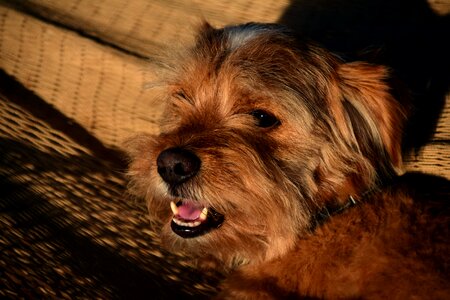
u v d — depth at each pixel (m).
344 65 2.99
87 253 2.75
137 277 2.75
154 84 3.27
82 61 4.16
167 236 2.92
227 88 2.77
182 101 2.94
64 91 4.22
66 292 2.37
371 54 3.37
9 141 3.43
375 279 2.51
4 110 3.67
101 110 4.14
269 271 2.86
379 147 2.95
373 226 2.70
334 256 2.70
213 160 2.58
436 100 3.39
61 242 2.74
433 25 3.83
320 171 2.84
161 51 3.54
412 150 3.26
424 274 2.39
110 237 2.97
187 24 4.21
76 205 3.10
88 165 3.57
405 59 3.70
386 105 2.87
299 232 2.79
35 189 3.08
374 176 2.93
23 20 4.28
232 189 2.58
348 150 2.93
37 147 3.50
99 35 4.26
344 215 2.80
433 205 2.73
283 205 2.70
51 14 4.38
